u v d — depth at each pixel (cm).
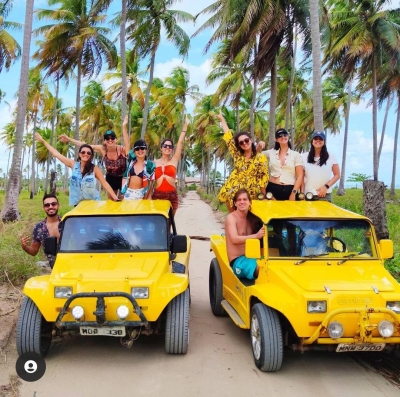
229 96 3672
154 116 5253
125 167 898
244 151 783
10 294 803
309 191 796
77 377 518
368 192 1174
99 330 539
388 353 588
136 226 641
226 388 493
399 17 3050
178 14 2973
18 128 1909
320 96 1452
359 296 502
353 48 2722
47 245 616
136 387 495
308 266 569
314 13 1467
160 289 549
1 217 1872
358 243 596
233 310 661
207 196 5497
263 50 2231
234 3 2073
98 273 559
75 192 770
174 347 568
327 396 477
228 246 662
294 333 548
